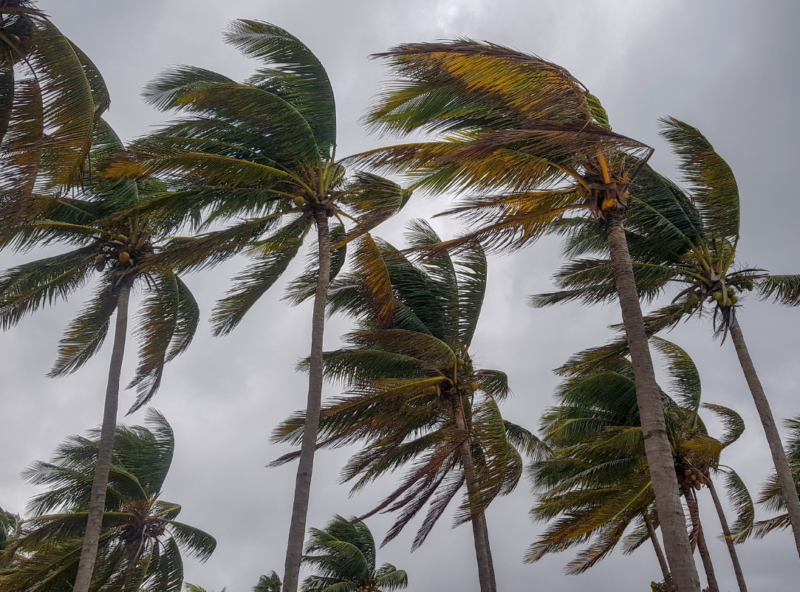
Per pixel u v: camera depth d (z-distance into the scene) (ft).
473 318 68.28
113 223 60.29
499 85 38.58
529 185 41.22
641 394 37.52
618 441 65.31
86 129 38.40
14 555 69.67
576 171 42.06
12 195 37.17
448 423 64.59
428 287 69.00
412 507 62.59
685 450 69.00
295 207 55.67
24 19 39.58
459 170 40.19
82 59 45.01
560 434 76.89
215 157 49.55
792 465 73.77
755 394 55.62
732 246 55.11
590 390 73.46
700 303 55.52
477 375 65.41
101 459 57.67
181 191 52.60
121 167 47.98
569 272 56.90
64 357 67.05
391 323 63.77
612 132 36.09
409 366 64.59
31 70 38.91
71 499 72.54
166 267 53.88
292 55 56.39
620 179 41.93
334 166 55.57
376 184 53.36
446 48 38.29
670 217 54.39
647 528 80.48
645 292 57.11
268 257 58.95
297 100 56.18
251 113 51.75
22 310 62.28
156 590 77.61
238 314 58.23
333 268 61.82
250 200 53.67
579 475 72.13
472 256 69.67
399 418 61.98
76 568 68.80
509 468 55.42
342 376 63.93
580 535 56.70
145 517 75.72
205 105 51.49
